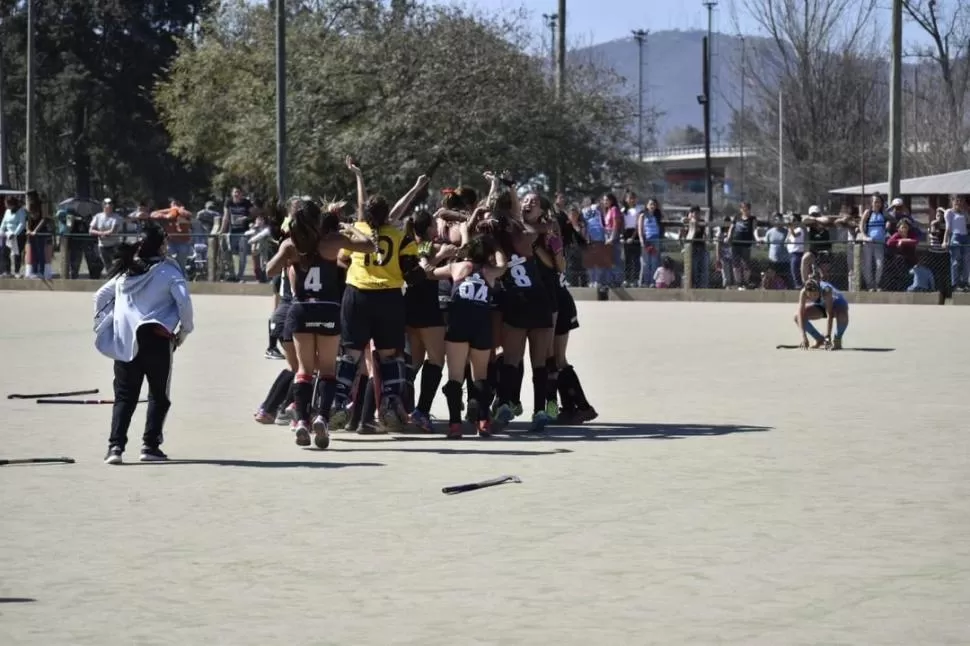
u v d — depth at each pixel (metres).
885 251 30.75
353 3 46.12
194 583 7.49
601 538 8.48
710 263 31.84
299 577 7.59
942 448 11.77
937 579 7.45
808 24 67.62
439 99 43.06
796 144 68.19
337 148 42.72
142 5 71.88
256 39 52.31
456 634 6.54
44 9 71.31
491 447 12.02
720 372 17.58
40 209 35.44
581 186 46.84
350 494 9.88
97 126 70.62
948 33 66.12
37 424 13.24
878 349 20.42
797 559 7.91
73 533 8.69
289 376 13.23
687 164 112.94
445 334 12.78
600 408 14.44
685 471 10.73
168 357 11.24
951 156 64.62
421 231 12.66
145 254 11.22
